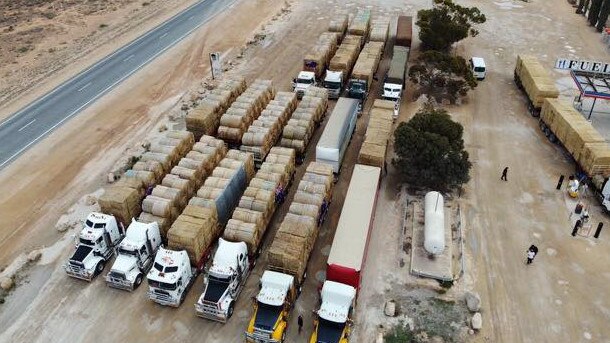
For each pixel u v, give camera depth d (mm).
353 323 28094
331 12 78688
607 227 35031
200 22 75812
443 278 30594
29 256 32969
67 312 29266
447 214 36312
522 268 31734
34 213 37375
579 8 77938
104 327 28297
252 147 39969
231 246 29469
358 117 49031
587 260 32281
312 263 32438
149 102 52969
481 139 45594
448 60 51281
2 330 28219
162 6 83625
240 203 33031
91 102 53188
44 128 48469
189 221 30797
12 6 82438
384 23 65562
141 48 66750
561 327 27859
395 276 31250
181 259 29109
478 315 27875
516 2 84438
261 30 71875
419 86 55062
